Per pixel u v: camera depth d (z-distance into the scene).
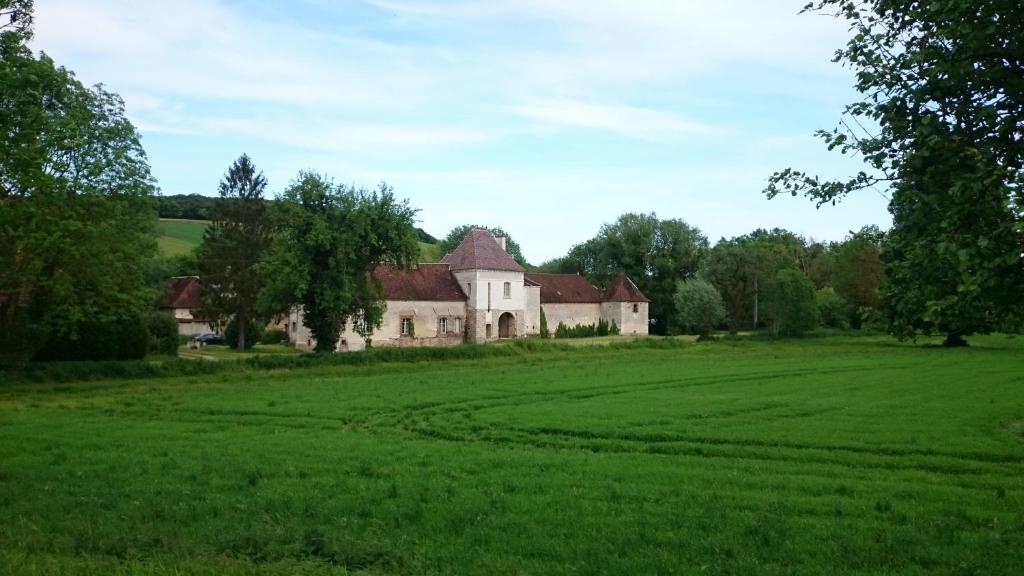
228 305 74.44
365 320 57.50
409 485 16.64
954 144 9.70
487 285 85.38
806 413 29.27
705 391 37.69
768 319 97.06
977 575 10.56
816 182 10.99
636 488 16.48
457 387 39.53
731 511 14.41
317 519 13.84
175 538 12.15
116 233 42.47
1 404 33.47
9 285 38.97
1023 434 24.12
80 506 14.91
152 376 44.09
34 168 18.25
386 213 54.78
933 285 9.84
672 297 103.00
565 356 62.12
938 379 42.50
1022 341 79.69
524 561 11.38
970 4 9.47
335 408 31.47
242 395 36.56
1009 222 8.52
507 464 19.47
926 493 16.09
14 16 20.77
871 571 10.91
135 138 44.81
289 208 52.34
